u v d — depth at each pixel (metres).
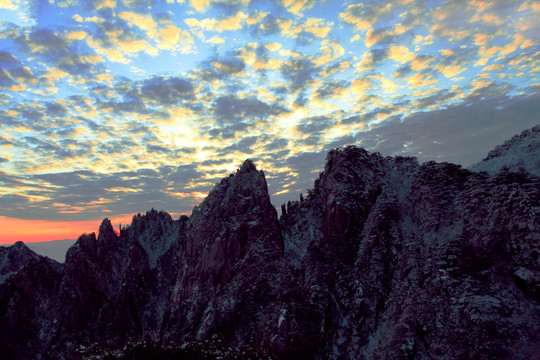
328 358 54.00
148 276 105.69
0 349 83.94
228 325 70.94
